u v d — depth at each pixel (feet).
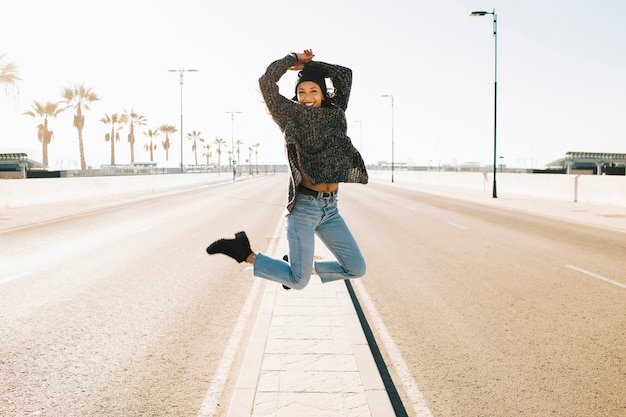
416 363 12.99
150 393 11.12
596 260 28.63
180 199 81.51
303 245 8.34
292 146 7.97
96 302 19.07
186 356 13.43
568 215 52.90
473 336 15.19
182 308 18.30
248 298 19.83
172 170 229.86
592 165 167.53
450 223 47.83
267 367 11.57
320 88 8.63
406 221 49.47
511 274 24.64
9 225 42.96
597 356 13.52
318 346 13.01
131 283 22.39
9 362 12.92
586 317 17.28
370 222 48.47
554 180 79.51
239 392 10.24
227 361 13.09
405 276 24.12
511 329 15.90
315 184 8.12
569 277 23.97
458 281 23.04
